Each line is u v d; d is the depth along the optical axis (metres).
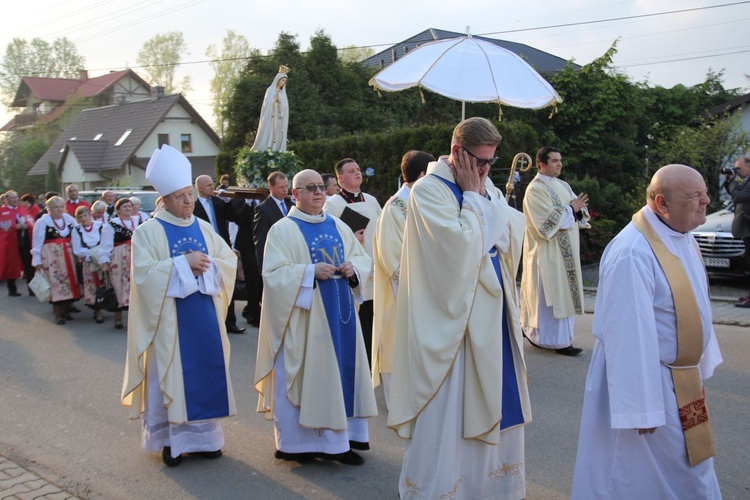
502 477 3.58
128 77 54.09
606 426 3.18
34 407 6.07
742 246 10.34
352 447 4.75
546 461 4.62
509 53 7.70
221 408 4.71
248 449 4.94
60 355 7.97
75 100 50.50
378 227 5.01
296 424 4.57
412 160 5.13
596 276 12.06
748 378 6.25
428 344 3.37
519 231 3.62
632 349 2.95
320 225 4.81
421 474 3.40
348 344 4.63
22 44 60.59
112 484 4.39
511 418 3.54
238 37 46.97
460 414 3.42
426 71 7.39
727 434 4.98
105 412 5.90
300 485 4.31
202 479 4.44
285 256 4.64
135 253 4.67
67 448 5.07
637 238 3.07
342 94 27.67
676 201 3.00
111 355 7.91
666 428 3.06
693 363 3.08
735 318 8.49
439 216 3.33
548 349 7.47
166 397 4.54
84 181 35.94
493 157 3.45
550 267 7.22
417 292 3.45
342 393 4.51
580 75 17.61
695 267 3.16
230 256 5.01
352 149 16.66
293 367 4.49
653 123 22.50
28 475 4.54
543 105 7.59
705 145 17.25
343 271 4.62
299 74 26.89
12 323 9.96
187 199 4.84
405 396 3.50
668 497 3.10
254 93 26.72
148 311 4.56
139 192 16.78
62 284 9.79
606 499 3.15
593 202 14.04
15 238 12.34
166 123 36.88
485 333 3.37
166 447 4.73
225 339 4.83
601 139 17.86
